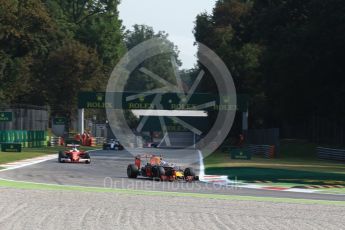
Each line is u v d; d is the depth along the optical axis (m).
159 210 41.53
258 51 193.50
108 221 35.88
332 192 59.03
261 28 169.38
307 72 147.50
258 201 49.06
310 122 173.12
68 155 98.94
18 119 173.25
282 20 166.88
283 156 138.00
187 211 41.44
